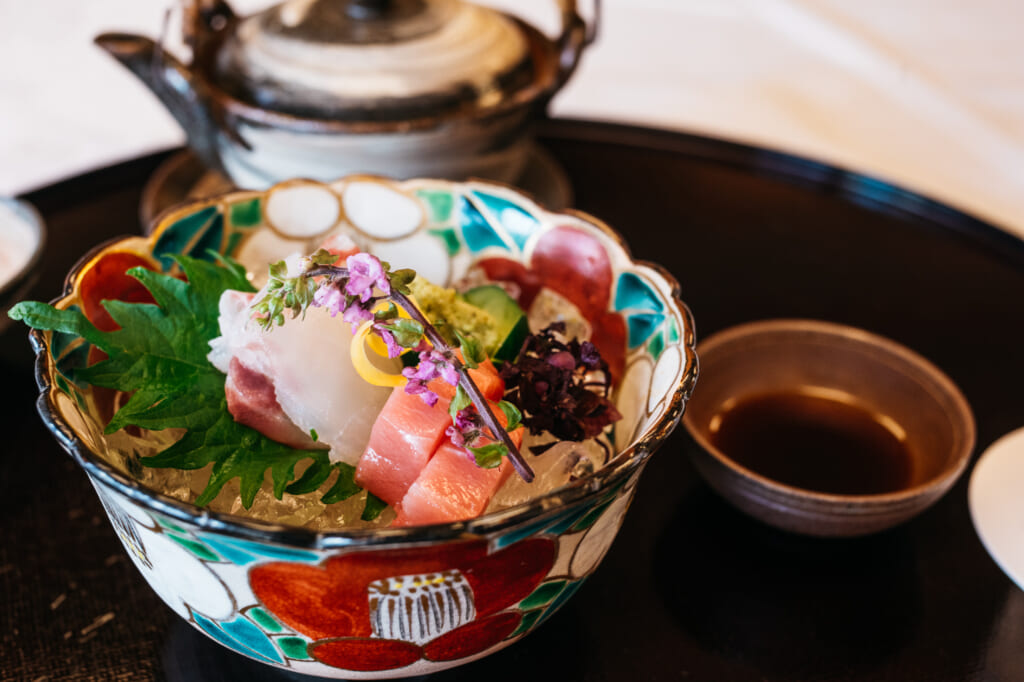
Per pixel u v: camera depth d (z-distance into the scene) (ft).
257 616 0.99
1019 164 2.53
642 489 1.34
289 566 0.94
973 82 2.91
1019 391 1.47
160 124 2.72
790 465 1.30
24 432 1.37
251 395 1.10
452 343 1.04
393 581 0.95
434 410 1.04
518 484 1.08
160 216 1.19
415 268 1.27
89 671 1.14
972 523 1.30
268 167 1.59
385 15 1.57
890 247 1.72
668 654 1.17
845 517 1.20
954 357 1.52
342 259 1.16
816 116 2.73
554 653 1.16
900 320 1.58
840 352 1.39
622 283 1.19
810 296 1.62
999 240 1.73
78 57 2.99
